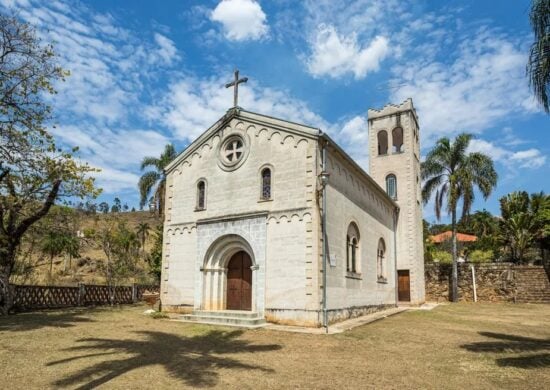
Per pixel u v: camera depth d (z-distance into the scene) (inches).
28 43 729.0
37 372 353.1
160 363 392.8
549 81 435.8
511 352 484.7
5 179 752.3
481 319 854.5
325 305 667.4
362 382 344.8
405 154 1368.1
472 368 402.3
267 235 731.4
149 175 1272.1
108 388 310.5
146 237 3393.2
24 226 816.3
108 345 476.1
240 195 789.2
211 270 808.3
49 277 1615.4
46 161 754.8
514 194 1849.2
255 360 417.4
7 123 719.7
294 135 739.4
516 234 1710.1
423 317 884.6
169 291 858.8
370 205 1004.6
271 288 706.8
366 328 670.5
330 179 756.0
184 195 886.4
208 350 465.1
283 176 737.6
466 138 1413.6
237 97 847.1
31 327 613.3
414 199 1333.7
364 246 924.0
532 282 1369.3
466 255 1969.7
